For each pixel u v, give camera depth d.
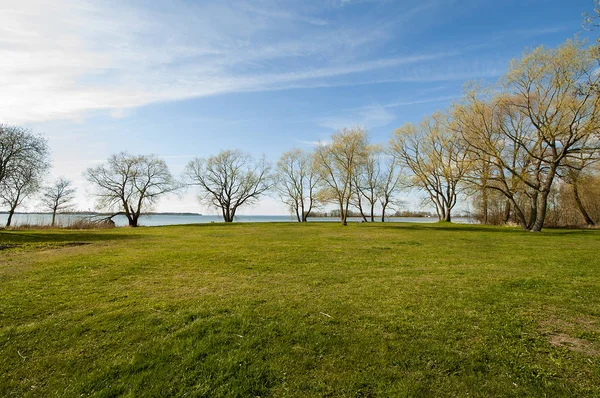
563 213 37.19
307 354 4.21
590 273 8.63
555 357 4.04
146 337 4.74
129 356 4.21
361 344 4.45
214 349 4.34
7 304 6.18
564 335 4.67
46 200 49.03
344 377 3.70
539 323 5.10
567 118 22.61
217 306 6.04
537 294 6.65
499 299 6.33
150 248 14.38
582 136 21.30
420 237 20.06
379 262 10.86
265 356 4.18
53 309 5.92
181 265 10.27
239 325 5.11
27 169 28.16
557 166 23.62
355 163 34.56
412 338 4.61
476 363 3.93
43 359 4.15
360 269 9.72
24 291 7.12
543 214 24.28
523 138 26.25
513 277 8.21
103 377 3.77
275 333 4.81
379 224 38.72
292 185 57.72
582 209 32.22
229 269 9.71
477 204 40.81
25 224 35.22
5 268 9.55
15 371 3.89
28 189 31.47
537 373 3.71
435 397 3.34
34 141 29.12
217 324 5.15
